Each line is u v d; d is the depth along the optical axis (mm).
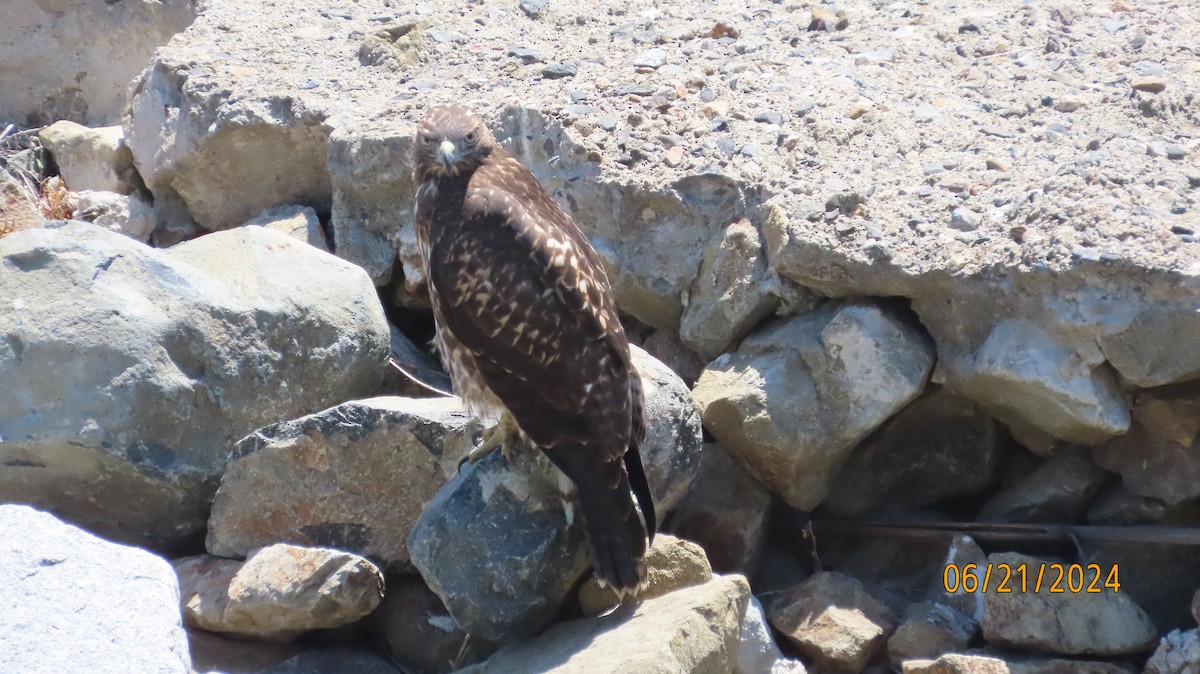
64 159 14773
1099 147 11352
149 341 9781
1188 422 9867
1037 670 9102
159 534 10164
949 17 13938
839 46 13609
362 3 15641
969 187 11086
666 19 14516
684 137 12141
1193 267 9555
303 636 9523
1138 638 9266
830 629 9547
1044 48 13156
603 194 11867
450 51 14289
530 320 8891
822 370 10328
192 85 13781
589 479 8836
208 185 13883
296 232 13219
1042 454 10633
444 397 11250
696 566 9219
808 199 11070
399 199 12797
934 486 10898
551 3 15094
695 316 11398
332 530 9828
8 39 15789
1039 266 9867
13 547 7637
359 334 10797
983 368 10070
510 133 12656
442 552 9047
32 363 9609
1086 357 9828
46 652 7152
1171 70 12477
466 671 8914
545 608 9125
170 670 7297
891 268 10359
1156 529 9758
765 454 10320
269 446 9758
